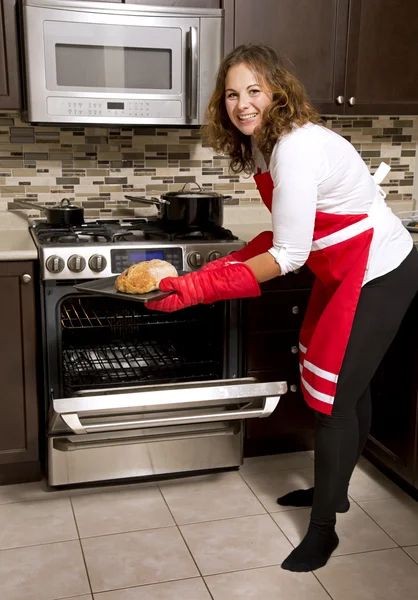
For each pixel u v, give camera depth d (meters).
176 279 1.89
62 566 2.07
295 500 2.42
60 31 2.42
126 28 2.47
